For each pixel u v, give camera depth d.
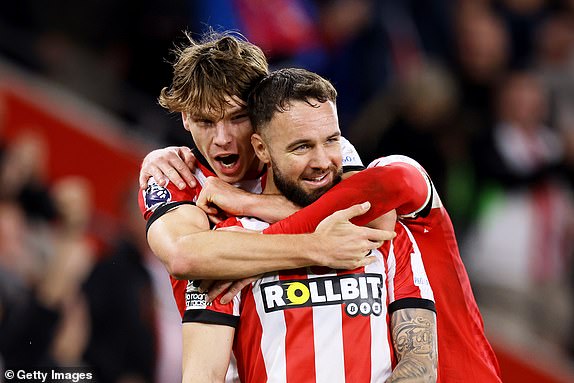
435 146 25.14
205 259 10.37
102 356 21.98
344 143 11.68
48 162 24.92
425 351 10.55
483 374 11.59
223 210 11.08
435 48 29.17
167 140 25.03
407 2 28.92
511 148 26.81
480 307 25.69
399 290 10.88
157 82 25.64
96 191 24.72
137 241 23.08
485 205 25.92
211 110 10.97
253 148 11.17
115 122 25.34
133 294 22.41
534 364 25.62
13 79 25.41
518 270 26.23
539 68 30.39
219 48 11.23
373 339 10.57
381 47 27.67
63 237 23.39
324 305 10.55
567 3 31.62
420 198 11.04
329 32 27.58
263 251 10.30
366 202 10.57
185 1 26.27
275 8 26.94
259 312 10.64
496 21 30.06
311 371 10.45
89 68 25.98
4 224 23.30
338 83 27.30
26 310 22.12
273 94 10.41
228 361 10.66
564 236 27.08
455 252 11.70
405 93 25.39
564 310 26.45
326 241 10.28
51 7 26.69
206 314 10.69
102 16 26.47
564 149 28.22
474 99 28.97
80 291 22.30
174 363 22.77
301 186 10.59
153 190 11.41
